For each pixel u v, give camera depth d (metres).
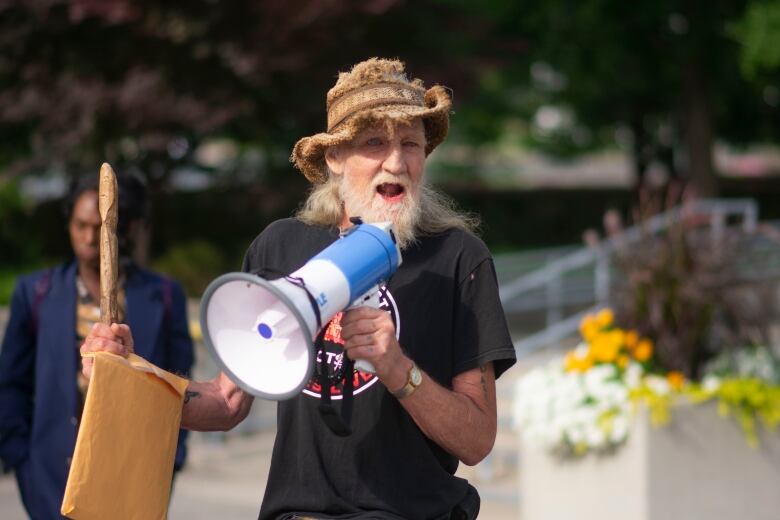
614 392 11.75
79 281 8.48
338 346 5.82
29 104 28.30
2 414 8.37
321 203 6.13
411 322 5.85
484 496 15.04
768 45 36.38
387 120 5.64
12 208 38.31
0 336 16.86
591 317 13.10
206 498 15.16
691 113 43.34
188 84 28.70
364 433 5.80
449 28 33.22
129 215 8.52
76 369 8.26
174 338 8.59
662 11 39.25
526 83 52.50
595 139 60.03
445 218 6.08
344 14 28.94
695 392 11.72
